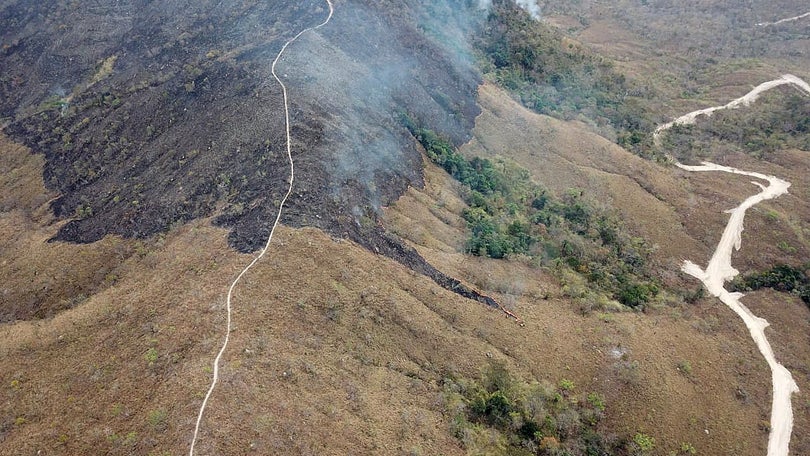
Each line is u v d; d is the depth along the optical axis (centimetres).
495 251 6138
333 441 3731
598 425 4722
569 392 4859
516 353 5009
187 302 4497
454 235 6256
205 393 3791
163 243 5412
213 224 5350
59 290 5353
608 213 7700
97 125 7494
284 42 7519
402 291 5031
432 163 7281
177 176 6194
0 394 4112
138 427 3700
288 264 4784
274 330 4303
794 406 5431
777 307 6669
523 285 5866
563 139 8869
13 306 5316
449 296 5259
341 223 5325
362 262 5059
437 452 3928
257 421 3684
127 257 5500
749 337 6244
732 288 6956
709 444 4838
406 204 6306
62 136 7575
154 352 4144
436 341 4794
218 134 6425
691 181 8975
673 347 5647
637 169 8706
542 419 4472
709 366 5588
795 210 8375
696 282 7019
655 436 4747
